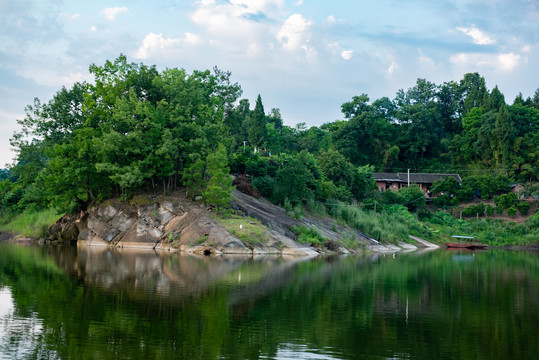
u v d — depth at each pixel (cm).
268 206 6328
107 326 1844
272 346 1653
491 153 11469
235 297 2441
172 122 5816
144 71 6147
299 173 6731
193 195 5672
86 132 5750
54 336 1711
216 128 6131
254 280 3027
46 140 6412
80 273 3183
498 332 1911
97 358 1496
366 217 7356
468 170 11531
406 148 12838
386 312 2220
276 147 11662
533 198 9862
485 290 2959
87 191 5978
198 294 2489
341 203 7488
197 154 5575
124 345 1627
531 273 3978
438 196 10262
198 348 1612
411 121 12888
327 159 8606
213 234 4994
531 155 10788
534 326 2011
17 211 7606
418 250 7006
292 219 6059
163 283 2809
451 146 12531
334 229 6412
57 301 2261
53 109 6350
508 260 5428
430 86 14388
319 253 5391
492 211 9731
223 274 3256
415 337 1812
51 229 6325
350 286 2930
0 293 2439
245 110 12688
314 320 2020
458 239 8569
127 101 5697
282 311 2167
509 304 2494
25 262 3797
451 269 4178
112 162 5728
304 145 12525
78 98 6412
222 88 7475
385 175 10925
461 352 1647
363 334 1831
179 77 5938
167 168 5600
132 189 5856
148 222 5488
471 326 2000
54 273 3173
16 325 1844
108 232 5688
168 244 5244
